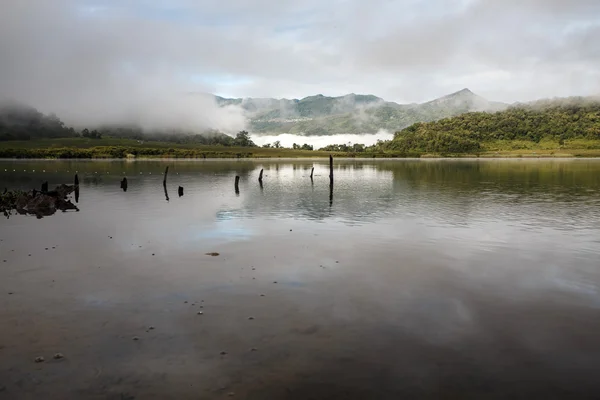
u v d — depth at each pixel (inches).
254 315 470.6
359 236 906.7
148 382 338.6
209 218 1157.1
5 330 432.5
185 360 372.2
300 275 623.2
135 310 486.3
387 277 613.0
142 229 992.2
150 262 695.1
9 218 1155.9
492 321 455.8
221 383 336.5
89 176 3006.9
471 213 1230.9
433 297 530.0
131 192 1910.7
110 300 518.6
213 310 486.0
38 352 387.2
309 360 370.9
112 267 665.6
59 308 492.4
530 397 320.5
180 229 991.6
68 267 665.6
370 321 454.3
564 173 3120.1
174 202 1529.3
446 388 330.3
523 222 1075.9
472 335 422.0
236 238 888.3
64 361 371.2
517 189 1946.4
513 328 438.6
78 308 492.4
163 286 572.1
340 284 580.4
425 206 1390.3
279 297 529.0
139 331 430.3
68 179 2719.0
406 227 1010.7
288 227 1015.6
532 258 722.8
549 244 829.8
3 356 379.2
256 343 403.2
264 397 318.3
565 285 580.4
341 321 454.3
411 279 604.4
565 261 705.6
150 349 392.2
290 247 804.0
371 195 1740.9
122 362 369.4
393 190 1946.4
